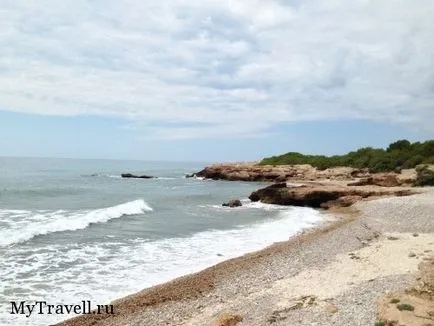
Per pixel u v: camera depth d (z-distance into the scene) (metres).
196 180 98.12
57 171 117.94
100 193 57.41
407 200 39.47
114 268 19.66
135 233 28.47
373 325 11.87
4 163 164.00
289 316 13.03
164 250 23.70
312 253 22.00
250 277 18.02
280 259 21.09
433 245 22.25
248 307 14.08
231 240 27.19
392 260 19.12
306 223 34.88
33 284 16.81
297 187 50.34
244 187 76.75
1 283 16.72
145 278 18.31
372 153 88.25
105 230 28.89
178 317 13.71
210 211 42.66
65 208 39.31
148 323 13.28
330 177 76.62
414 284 15.13
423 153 76.62
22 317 13.53
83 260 20.77
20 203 41.88
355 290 14.97
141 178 101.81
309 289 15.58
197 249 24.20
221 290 16.42
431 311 12.09
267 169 92.69
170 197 55.81
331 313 13.01
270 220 36.62
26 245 23.00
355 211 40.06
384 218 33.28
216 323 12.62
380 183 54.66
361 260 19.61
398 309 12.23
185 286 17.06
